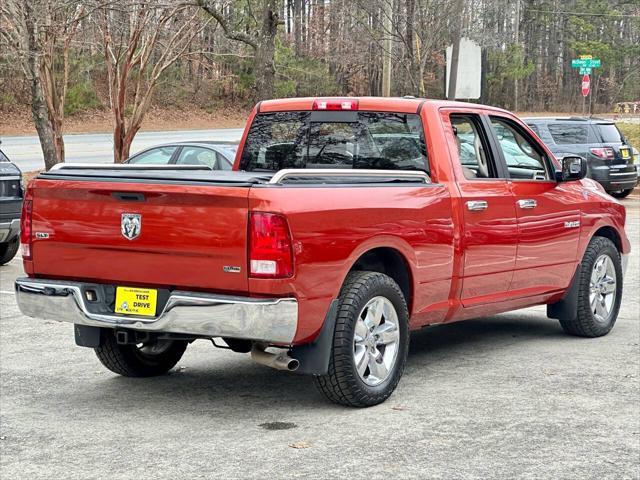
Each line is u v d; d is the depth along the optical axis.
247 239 5.70
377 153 7.40
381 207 6.41
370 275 6.34
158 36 24.44
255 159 7.87
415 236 6.70
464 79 23.66
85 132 50.03
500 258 7.58
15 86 51.88
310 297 5.89
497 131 7.92
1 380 7.27
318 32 56.22
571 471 5.12
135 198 6.02
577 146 22.17
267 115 7.83
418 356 8.02
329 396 6.28
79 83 54.00
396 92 34.28
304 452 5.42
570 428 5.91
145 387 7.03
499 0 54.19
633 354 8.09
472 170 7.62
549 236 8.09
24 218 6.49
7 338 8.87
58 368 7.67
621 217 9.12
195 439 5.70
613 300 8.96
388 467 5.16
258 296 5.74
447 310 7.22
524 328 9.30
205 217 5.81
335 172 6.20
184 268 5.90
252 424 6.01
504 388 6.90
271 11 19.03
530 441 5.63
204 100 61.47
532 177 8.23
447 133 7.26
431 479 4.97
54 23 22.09
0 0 20.73
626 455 5.40
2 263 13.77
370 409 6.35
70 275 6.36
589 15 88.44
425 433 5.78
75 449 5.54
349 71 60.38
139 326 6.01
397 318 6.53
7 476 5.08
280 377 7.33
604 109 93.00
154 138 45.03
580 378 7.21
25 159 34.41
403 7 25.62
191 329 5.86
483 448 5.50
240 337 5.79
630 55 91.81
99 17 23.48
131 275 6.10
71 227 6.27
